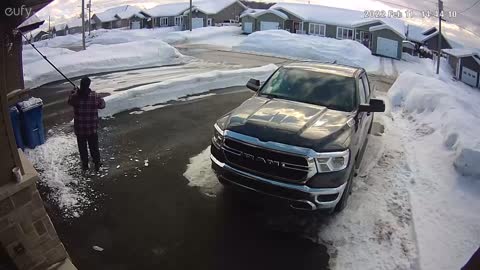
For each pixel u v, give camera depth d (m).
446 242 4.53
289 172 4.51
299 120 5.06
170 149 7.20
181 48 28.02
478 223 4.90
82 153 6.07
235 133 4.79
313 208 4.54
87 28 59.12
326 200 4.56
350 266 4.14
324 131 4.84
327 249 4.43
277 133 4.69
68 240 4.39
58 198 5.25
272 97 5.99
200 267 4.04
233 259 4.19
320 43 29.16
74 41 41.41
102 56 17.52
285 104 5.61
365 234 4.71
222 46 30.48
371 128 8.87
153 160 6.67
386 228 4.84
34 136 6.87
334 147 4.59
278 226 4.83
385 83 19.70
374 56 31.78
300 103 5.72
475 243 4.52
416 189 5.87
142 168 6.34
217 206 5.23
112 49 19.55
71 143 7.25
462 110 8.57
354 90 5.98
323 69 6.51
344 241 4.57
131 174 6.11
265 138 4.62
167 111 9.73
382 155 7.32
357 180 6.15
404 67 28.05
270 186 4.55
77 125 5.89
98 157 6.15
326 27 38.00
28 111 6.68
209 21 47.69
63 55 17.17
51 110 9.48
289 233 4.70
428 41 38.66
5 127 3.44
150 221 4.83
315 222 4.94
